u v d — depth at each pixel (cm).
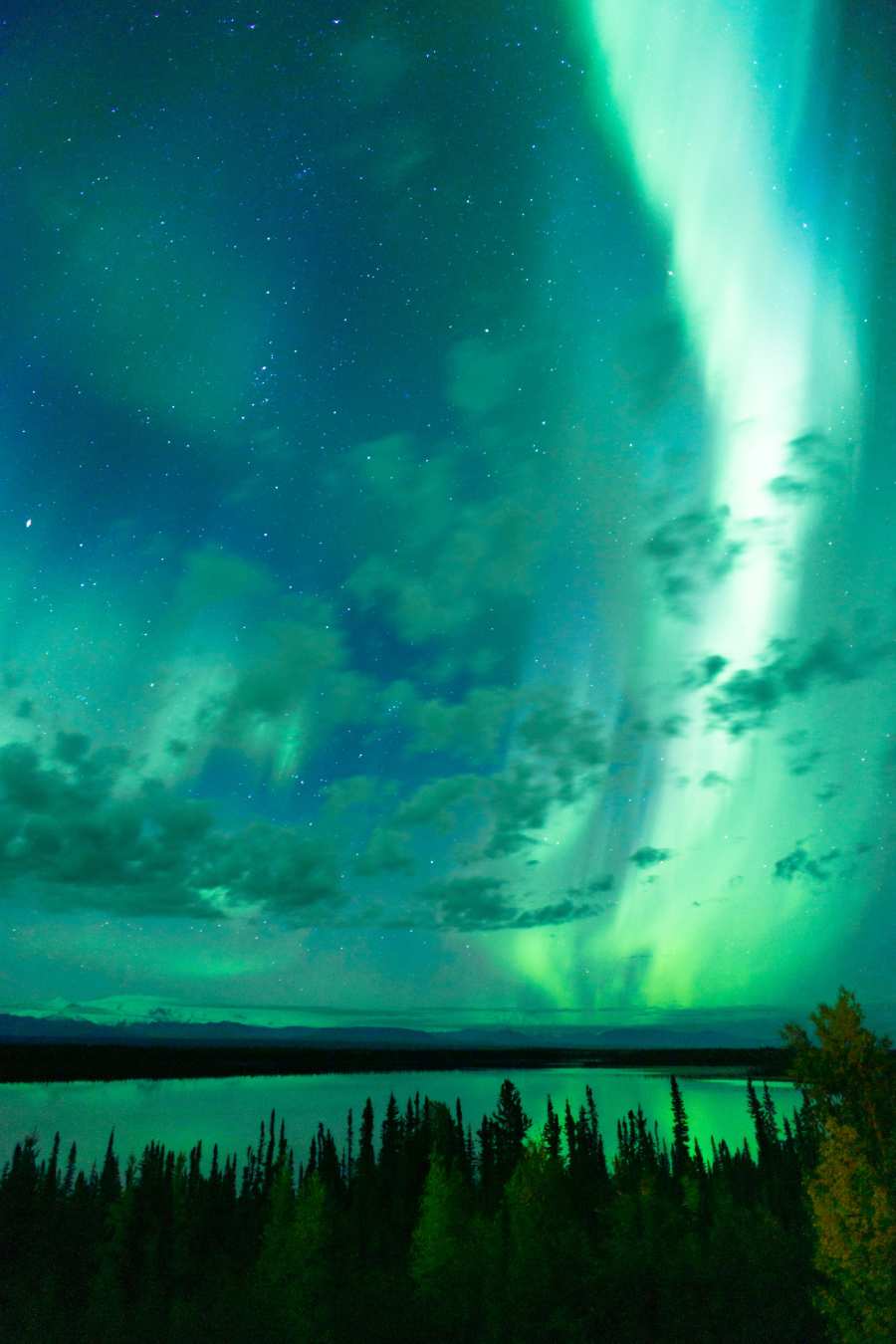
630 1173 11412
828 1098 3195
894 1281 2862
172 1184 10731
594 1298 6544
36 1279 8412
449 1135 13238
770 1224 6900
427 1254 7150
